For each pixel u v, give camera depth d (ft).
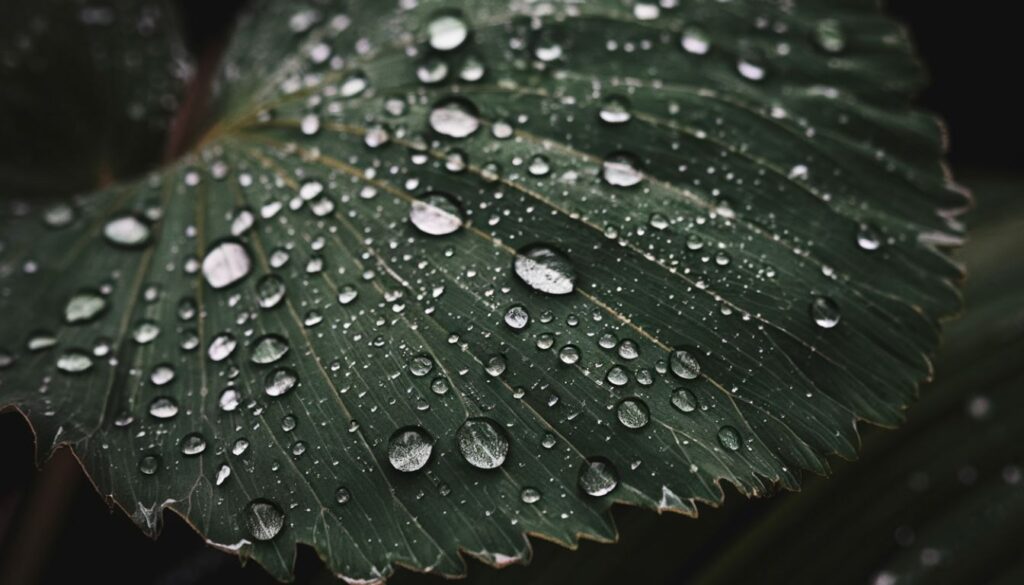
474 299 0.66
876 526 0.77
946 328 0.83
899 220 0.69
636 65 0.72
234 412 0.65
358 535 0.63
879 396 0.65
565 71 0.72
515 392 0.64
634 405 0.64
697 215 0.68
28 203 0.79
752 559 0.76
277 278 0.68
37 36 0.84
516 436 0.64
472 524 0.62
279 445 0.64
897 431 0.79
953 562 0.75
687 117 0.71
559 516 0.62
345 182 0.71
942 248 0.69
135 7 0.87
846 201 0.69
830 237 0.68
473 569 0.77
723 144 0.70
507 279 0.67
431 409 0.64
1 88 0.83
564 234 0.67
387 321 0.66
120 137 0.85
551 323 0.66
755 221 0.68
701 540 0.77
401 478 0.63
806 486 0.78
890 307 0.67
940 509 0.77
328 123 0.73
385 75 0.74
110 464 0.64
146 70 0.87
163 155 0.86
